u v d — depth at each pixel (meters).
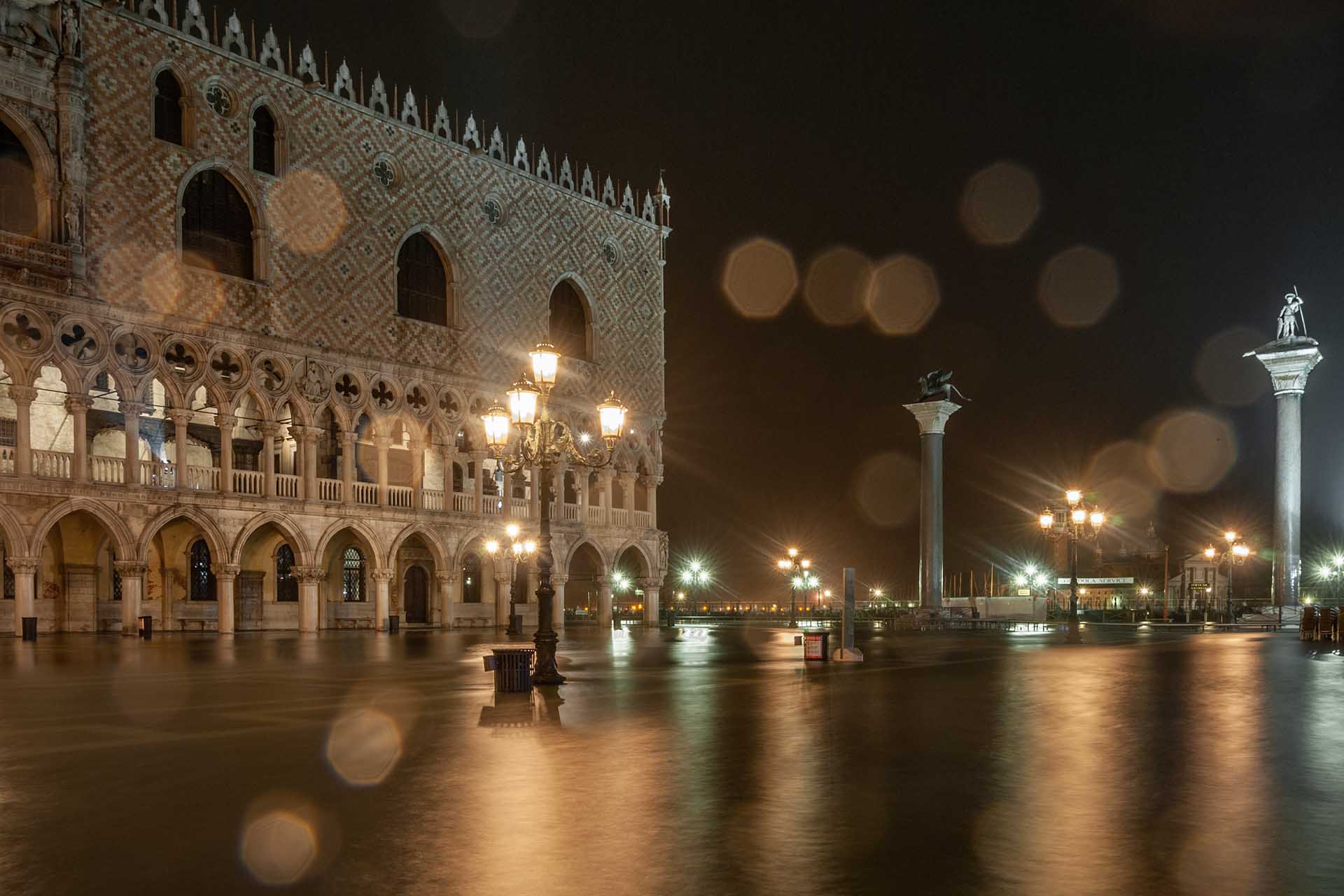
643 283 73.12
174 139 49.28
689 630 62.78
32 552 43.44
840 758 12.81
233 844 8.67
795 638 47.34
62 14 45.12
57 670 27.22
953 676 25.12
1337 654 34.28
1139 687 22.08
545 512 23.58
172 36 48.94
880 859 8.17
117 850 8.50
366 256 56.38
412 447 58.66
